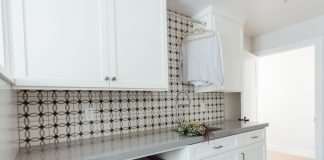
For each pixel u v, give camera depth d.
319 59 2.62
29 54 1.14
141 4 1.61
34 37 1.16
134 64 1.55
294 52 4.09
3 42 1.05
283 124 4.20
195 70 2.15
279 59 4.30
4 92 0.86
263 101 4.54
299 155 3.94
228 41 2.39
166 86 1.75
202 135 1.68
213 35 2.06
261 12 2.43
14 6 1.10
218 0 2.11
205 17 2.29
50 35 1.21
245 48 3.28
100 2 1.40
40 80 1.17
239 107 2.99
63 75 1.24
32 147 1.38
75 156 1.15
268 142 4.43
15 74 1.10
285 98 4.19
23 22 1.12
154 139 1.57
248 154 2.11
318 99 2.65
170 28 2.26
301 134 3.94
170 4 2.14
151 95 2.04
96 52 1.37
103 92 1.74
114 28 1.46
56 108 1.51
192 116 2.41
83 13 1.33
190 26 2.44
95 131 1.67
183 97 2.32
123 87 1.49
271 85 4.42
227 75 2.38
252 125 2.23
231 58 2.43
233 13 2.42
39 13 1.17
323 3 2.27
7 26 1.08
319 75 2.62
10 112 1.05
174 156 1.62
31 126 1.41
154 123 2.05
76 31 1.29
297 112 4.01
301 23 2.78
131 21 1.55
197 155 1.62
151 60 1.66
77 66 1.29
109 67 1.42
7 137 0.92
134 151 1.27
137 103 1.94
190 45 2.21
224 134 1.84
